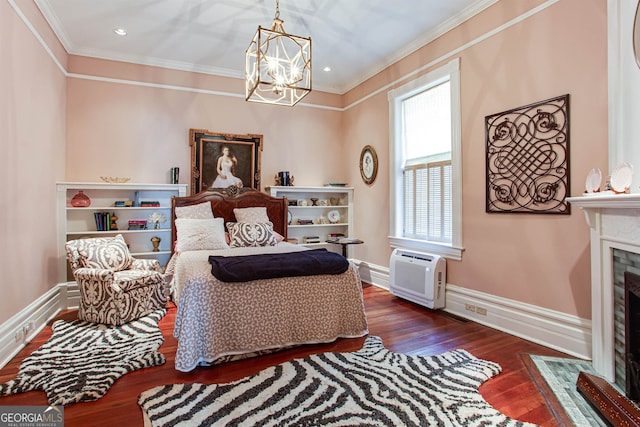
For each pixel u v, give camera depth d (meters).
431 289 3.56
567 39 2.56
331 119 5.64
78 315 3.38
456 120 3.47
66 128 4.05
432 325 3.20
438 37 3.70
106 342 2.76
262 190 5.16
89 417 1.77
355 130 5.32
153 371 2.29
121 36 3.85
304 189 5.11
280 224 4.95
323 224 5.32
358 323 2.96
